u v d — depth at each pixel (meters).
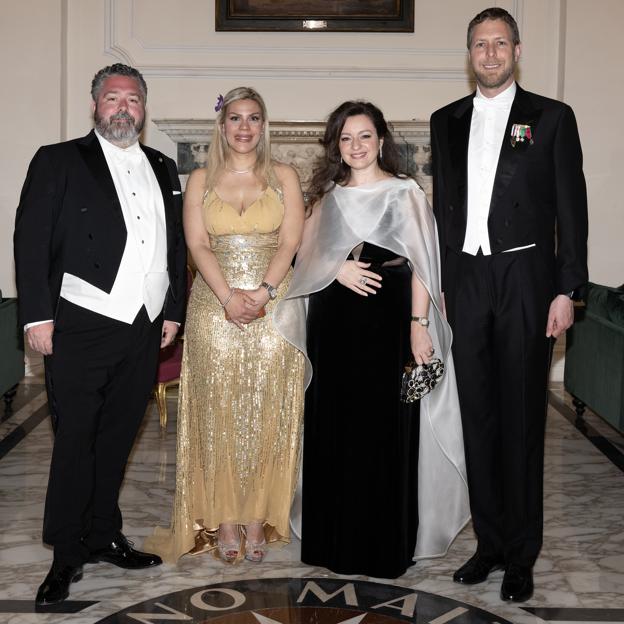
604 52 6.74
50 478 3.21
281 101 7.10
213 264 3.35
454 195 3.17
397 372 3.33
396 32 7.05
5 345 5.44
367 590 3.29
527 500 3.22
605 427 5.77
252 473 3.46
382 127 3.40
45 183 3.11
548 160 3.10
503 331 3.14
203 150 6.84
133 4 7.04
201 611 3.11
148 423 5.78
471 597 3.24
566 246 3.09
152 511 4.17
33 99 6.78
